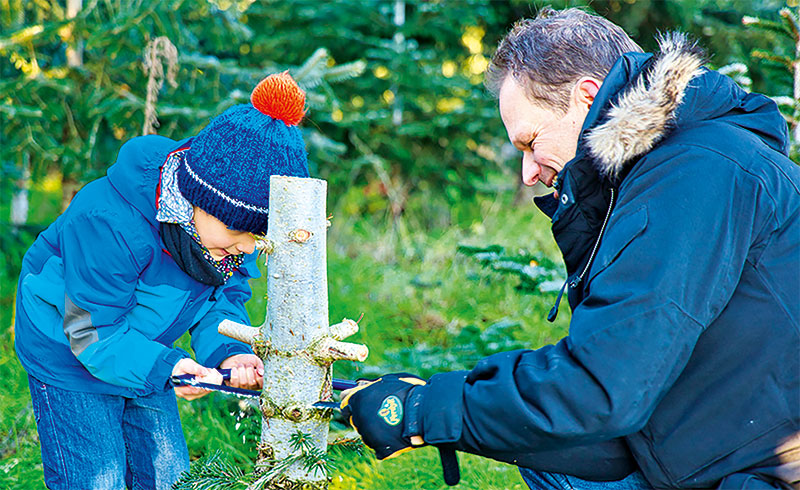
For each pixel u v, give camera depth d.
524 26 1.76
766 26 3.14
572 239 1.71
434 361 3.47
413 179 6.52
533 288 3.68
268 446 1.71
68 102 4.04
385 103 6.37
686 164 1.45
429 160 6.43
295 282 1.61
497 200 6.43
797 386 1.44
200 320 2.33
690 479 1.53
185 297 2.16
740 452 1.48
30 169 4.07
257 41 5.77
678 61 1.50
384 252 5.70
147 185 2.00
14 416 3.07
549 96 1.67
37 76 3.87
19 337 2.15
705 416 1.49
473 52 6.67
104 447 2.15
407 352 3.63
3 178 4.33
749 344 1.45
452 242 5.61
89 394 2.14
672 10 5.86
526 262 3.70
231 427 2.98
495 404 1.45
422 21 6.24
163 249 2.06
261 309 4.05
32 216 5.53
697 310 1.39
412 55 6.05
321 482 1.72
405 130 6.10
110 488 2.15
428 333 4.20
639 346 1.37
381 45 5.99
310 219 1.60
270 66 5.31
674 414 1.51
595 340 1.40
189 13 4.30
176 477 2.31
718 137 1.49
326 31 5.93
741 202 1.43
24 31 3.75
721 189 1.42
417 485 2.59
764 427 1.46
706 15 5.79
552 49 1.66
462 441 1.51
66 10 4.33
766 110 1.64
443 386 1.53
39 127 3.92
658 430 1.53
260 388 1.96
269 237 1.62
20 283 2.16
